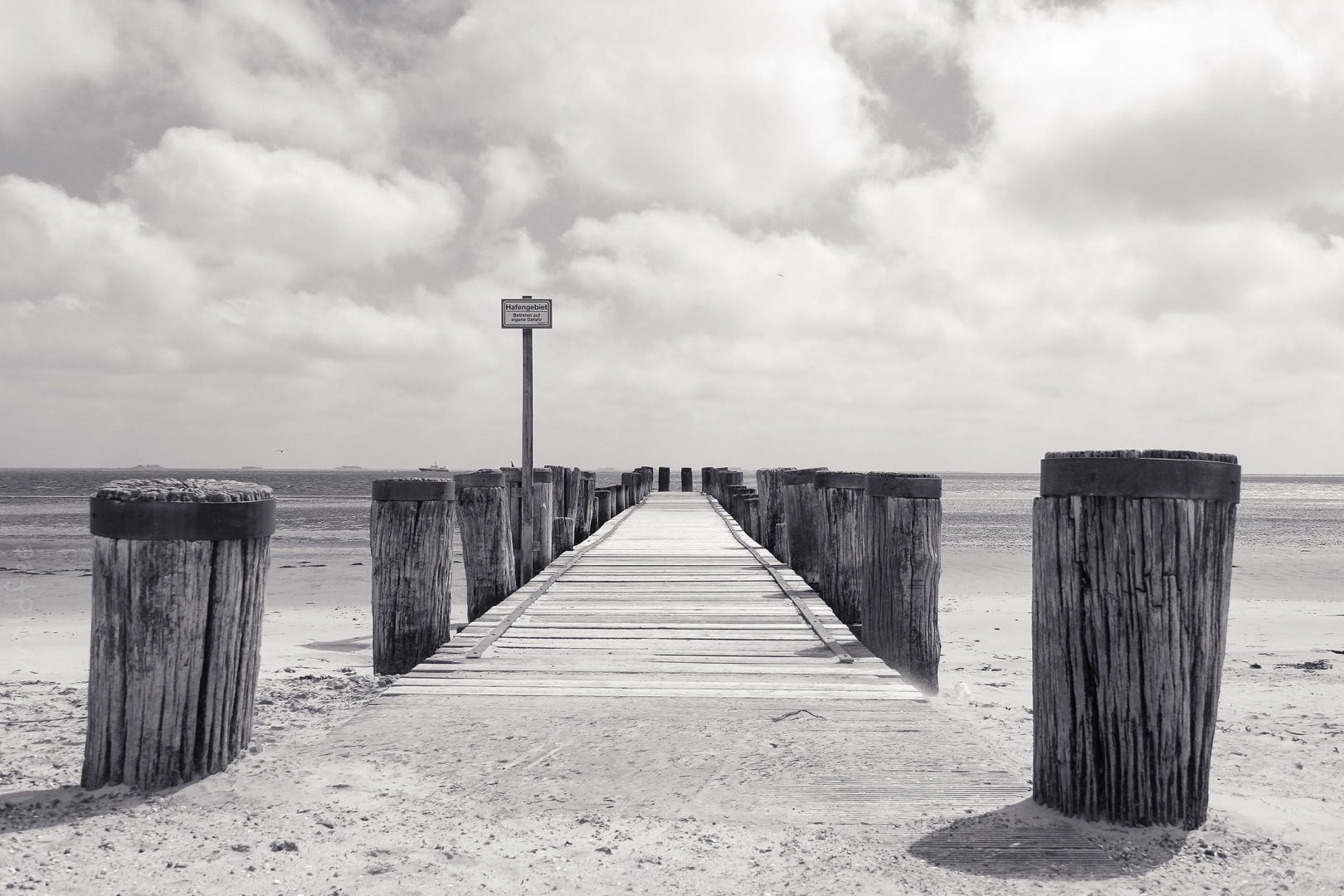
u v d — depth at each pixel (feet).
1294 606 49.39
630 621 21.49
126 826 9.22
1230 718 18.33
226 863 8.41
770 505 42.55
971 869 8.42
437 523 19.69
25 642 34.73
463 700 14.23
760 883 8.13
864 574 20.30
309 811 9.64
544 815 9.66
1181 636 9.22
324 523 125.08
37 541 87.97
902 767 11.12
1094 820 9.46
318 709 15.07
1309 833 9.78
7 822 9.33
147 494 10.21
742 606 23.81
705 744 11.97
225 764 10.85
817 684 15.34
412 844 8.89
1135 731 9.30
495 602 26.68
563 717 13.25
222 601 10.59
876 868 8.43
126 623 10.20
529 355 29.60
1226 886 8.23
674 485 211.82
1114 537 9.28
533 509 31.76
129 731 10.24
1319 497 368.27
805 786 10.48
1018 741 15.67
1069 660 9.58
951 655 32.27
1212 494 9.27
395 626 19.39
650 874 8.28
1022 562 73.92
